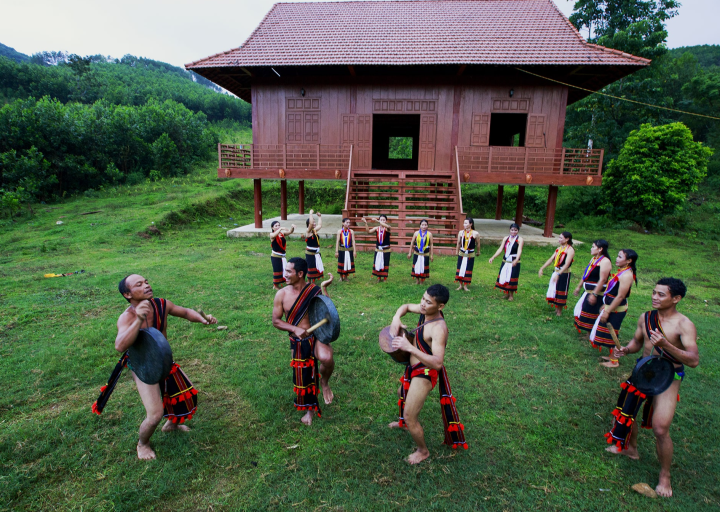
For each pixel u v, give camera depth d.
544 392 4.16
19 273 8.34
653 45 20.11
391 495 2.76
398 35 13.54
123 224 13.20
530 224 18.09
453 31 13.64
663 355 2.92
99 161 21.94
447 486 2.84
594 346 5.05
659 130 17.30
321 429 3.46
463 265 7.75
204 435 3.34
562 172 11.92
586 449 3.31
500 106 12.74
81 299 6.70
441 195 11.85
